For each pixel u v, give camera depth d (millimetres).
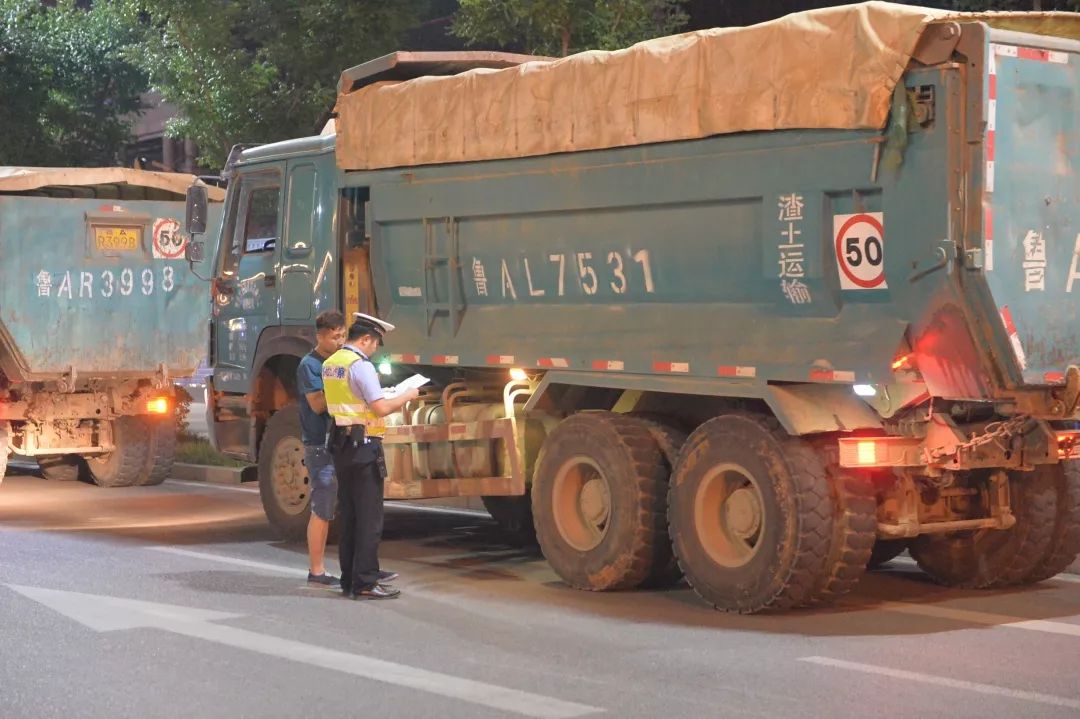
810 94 9297
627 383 10562
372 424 10266
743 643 8820
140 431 17828
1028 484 10414
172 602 10078
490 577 11281
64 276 17156
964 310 8930
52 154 27281
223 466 18922
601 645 8773
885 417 9352
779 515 9438
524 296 11438
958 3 16484
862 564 9547
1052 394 9297
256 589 10625
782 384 9727
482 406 11727
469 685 7766
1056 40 9086
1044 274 9102
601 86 10578
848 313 9438
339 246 12859
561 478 10820
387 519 14742
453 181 11797
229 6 20609
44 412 17297
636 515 10344
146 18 27781
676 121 10055
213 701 7441
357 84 12914
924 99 8906
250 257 13875
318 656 8438
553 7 16438
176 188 17938
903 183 8992
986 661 8312
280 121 20781
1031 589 10727
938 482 9812
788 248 9547
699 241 10109
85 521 14680
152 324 17828
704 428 9914
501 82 11312
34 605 9898
